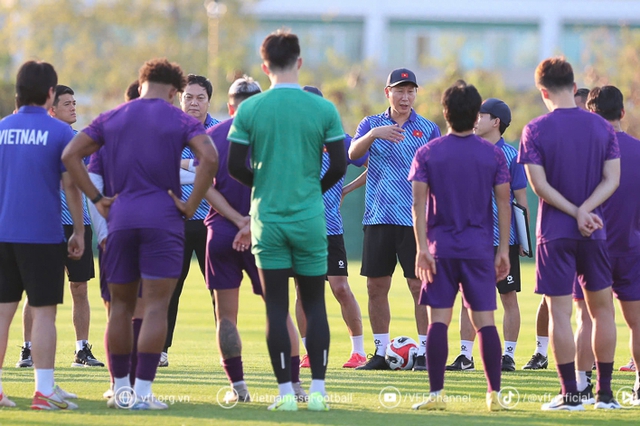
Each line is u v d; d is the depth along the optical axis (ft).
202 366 94.63
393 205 95.66
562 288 68.64
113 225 65.51
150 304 66.18
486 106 97.55
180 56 580.30
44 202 68.08
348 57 629.51
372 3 625.41
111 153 65.92
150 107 66.08
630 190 72.08
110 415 63.57
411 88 96.43
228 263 71.46
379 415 64.34
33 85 68.90
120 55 575.79
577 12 618.44
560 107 69.77
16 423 60.64
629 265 72.64
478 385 82.23
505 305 95.61
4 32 588.91
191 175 85.56
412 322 146.72
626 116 367.45
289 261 66.49
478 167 67.05
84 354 96.48
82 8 591.78
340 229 98.02
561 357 68.85
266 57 66.18
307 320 67.21
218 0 556.92
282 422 60.95
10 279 69.36
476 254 67.00
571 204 68.18
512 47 625.41
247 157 67.77
